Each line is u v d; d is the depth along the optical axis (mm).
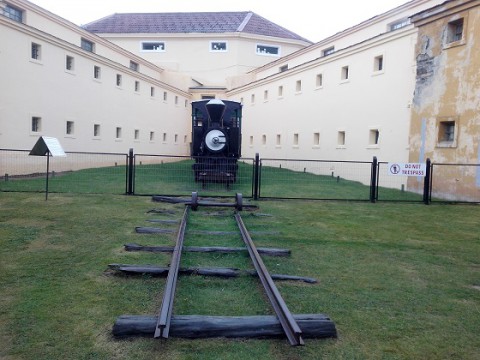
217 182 16125
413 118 16109
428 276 5773
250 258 6219
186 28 38094
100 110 23719
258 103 31500
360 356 3494
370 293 5008
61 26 22672
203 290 4867
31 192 13086
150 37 37062
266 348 3553
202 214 10070
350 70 20875
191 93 36688
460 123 13906
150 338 3660
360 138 20094
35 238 7145
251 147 32719
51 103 19328
